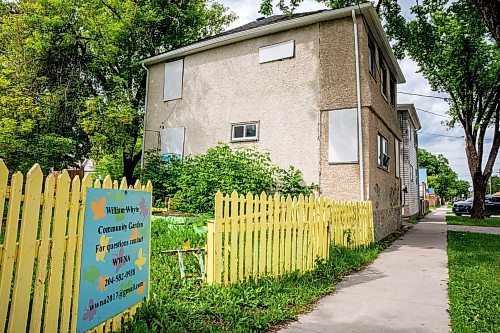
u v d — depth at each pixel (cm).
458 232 1477
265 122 1321
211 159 1219
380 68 1387
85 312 323
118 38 1920
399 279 645
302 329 402
